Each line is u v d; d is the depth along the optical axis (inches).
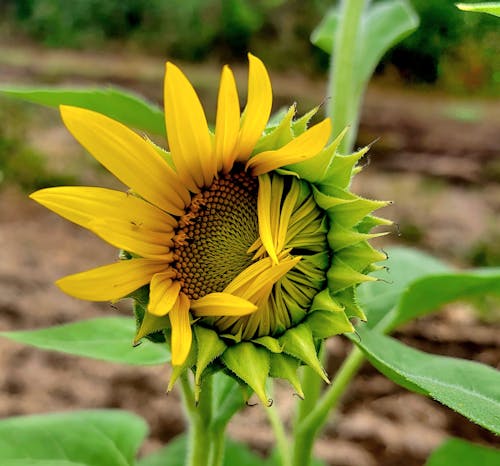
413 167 73.5
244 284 12.7
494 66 102.5
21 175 65.4
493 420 12.8
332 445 31.1
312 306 12.9
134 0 147.2
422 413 33.3
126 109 16.8
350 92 20.1
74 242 54.8
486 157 78.0
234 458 24.3
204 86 115.1
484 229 55.3
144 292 12.6
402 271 21.3
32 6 155.3
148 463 23.7
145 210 12.8
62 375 35.4
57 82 112.3
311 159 12.7
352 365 18.3
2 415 32.1
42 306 42.4
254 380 12.2
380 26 21.2
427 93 107.2
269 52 137.6
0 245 52.2
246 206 13.4
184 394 16.5
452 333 40.0
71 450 18.6
